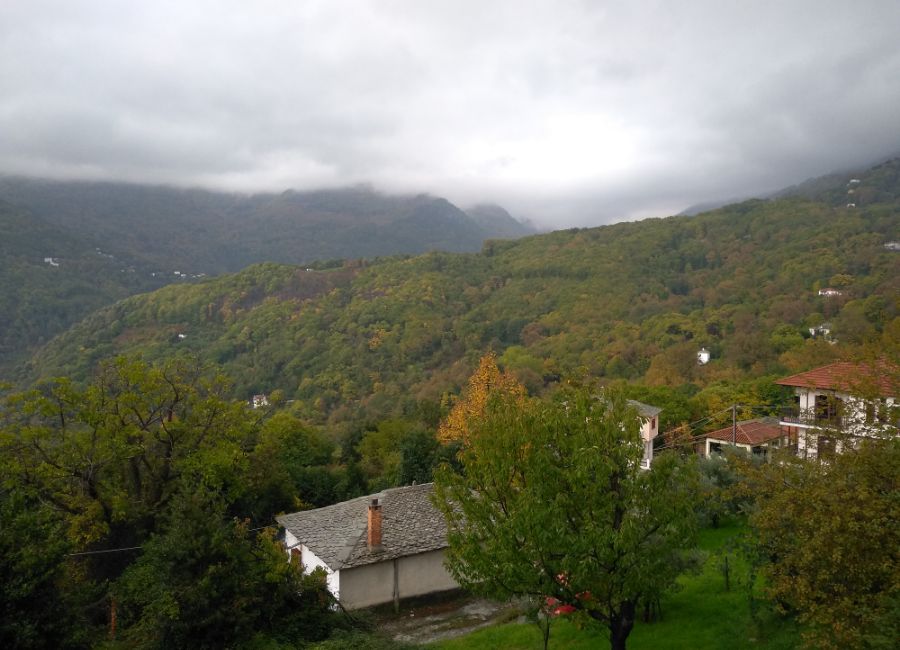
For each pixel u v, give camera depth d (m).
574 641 15.77
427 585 21.95
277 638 15.41
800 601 9.80
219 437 28.05
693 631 14.91
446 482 12.79
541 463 11.38
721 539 21.84
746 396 43.66
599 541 10.42
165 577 13.84
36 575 12.65
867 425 11.64
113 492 25.11
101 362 26.83
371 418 53.69
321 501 32.91
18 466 22.69
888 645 8.16
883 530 9.03
